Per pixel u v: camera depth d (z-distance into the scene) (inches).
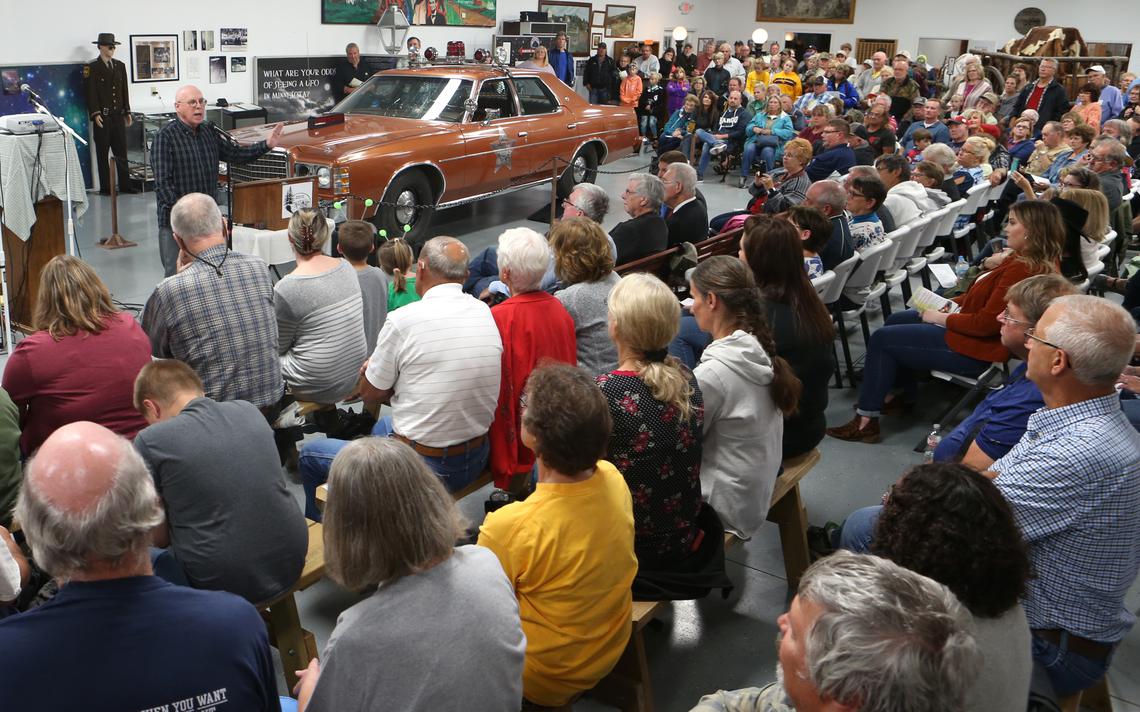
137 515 64.1
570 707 101.7
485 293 199.3
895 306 286.5
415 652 70.0
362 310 167.5
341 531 70.4
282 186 284.8
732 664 126.7
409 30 601.0
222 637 66.6
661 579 110.1
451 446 127.5
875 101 393.1
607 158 452.1
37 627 62.3
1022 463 97.1
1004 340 126.5
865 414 195.3
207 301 138.7
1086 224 214.8
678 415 107.3
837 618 51.6
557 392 89.6
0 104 396.5
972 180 300.8
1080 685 99.0
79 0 417.1
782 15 931.3
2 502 113.2
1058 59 695.1
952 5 866.1
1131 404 139.1
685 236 235.3
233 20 492.7
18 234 232.8
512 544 93.1
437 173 350.0
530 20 692.1
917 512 72.6
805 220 185.0
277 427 155.3
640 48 756.0
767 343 121.9
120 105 420.2
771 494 128.3
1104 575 95.3
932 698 49.3
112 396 129.0
